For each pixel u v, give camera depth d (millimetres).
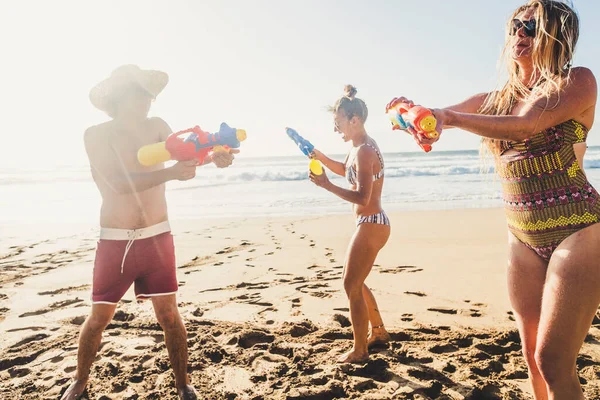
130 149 2615
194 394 2699
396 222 9602
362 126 3123
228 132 2457
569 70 1738
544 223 1850
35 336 3771
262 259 6621
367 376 2967
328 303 4492
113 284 2623
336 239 8078
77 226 10531
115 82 2637
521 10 1926
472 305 4309
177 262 6547
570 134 1779
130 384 2875
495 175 2139
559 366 1719
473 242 7355
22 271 6191
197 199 15438
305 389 2746
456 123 1690
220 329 3777
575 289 1680
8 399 2756
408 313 4125
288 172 22562
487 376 2936
